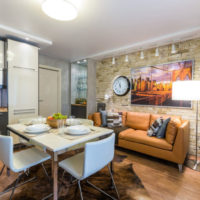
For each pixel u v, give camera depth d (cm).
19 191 168
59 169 220
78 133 158
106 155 140
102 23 232
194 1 177
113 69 408
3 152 140
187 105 285
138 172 211
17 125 196
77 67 502
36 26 245
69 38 292
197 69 275
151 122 308
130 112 350
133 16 211
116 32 263
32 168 220
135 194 164
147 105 343
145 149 252
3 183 182
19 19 222
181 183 186
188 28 247
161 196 162
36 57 321
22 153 176
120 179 193
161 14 206
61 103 462
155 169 220
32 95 316
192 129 281
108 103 421
